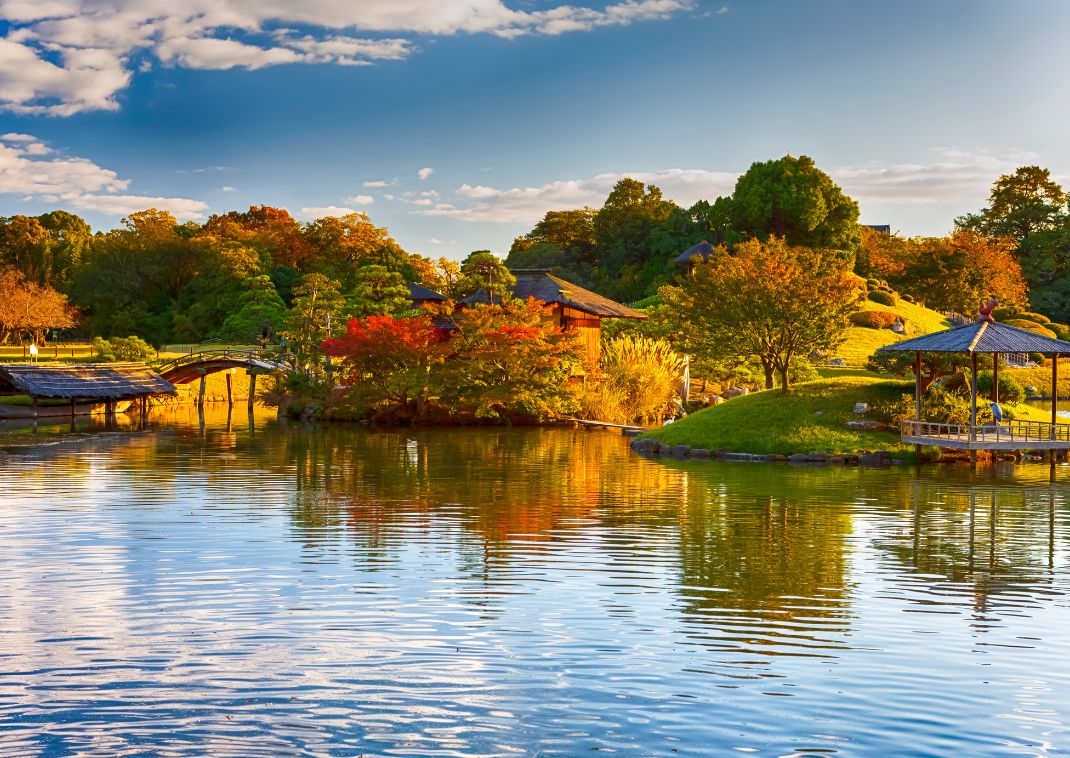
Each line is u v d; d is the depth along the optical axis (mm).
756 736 11469
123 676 13250
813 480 33500
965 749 11180
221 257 106125
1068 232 120188
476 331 59625
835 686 13031
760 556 20891
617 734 11500
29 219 125875
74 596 17312
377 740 11305
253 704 12305
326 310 69812
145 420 62188
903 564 20219
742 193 110875
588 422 58500
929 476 34719
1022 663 13984
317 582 18359
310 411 65375
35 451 43000
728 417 44125
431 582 18422
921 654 14359
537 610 16516
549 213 142625
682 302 59594
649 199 135750
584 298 72375
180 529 23656
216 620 15844
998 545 22203
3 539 22391
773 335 49531
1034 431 40938
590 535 23125
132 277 112125
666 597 17438
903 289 110750
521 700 12484
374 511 26438
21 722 11727
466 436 51500
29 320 99188
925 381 46562
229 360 72500
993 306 39812
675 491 30625
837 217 110250
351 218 117062
